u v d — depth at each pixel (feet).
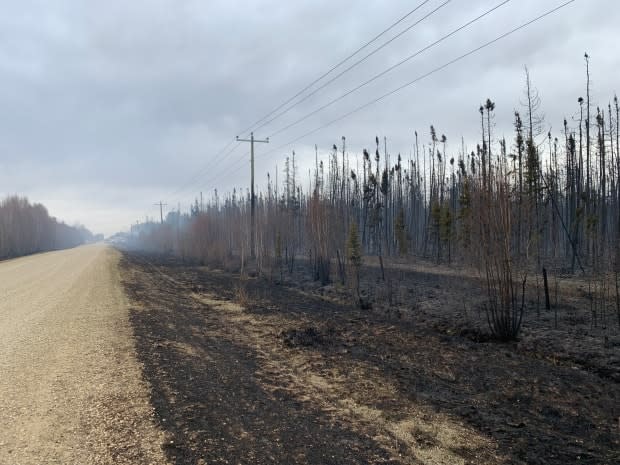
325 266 87.61
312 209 94.48
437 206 107.24
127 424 18.10
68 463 14.78
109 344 33.01
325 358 32.37
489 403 23.17
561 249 105.09
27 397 21.48
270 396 23.26
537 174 71.61
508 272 38.22
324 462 15.67
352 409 21.93
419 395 24.31
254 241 118.93
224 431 17.97
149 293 69.46
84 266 130.52
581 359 31.63
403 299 62.18
